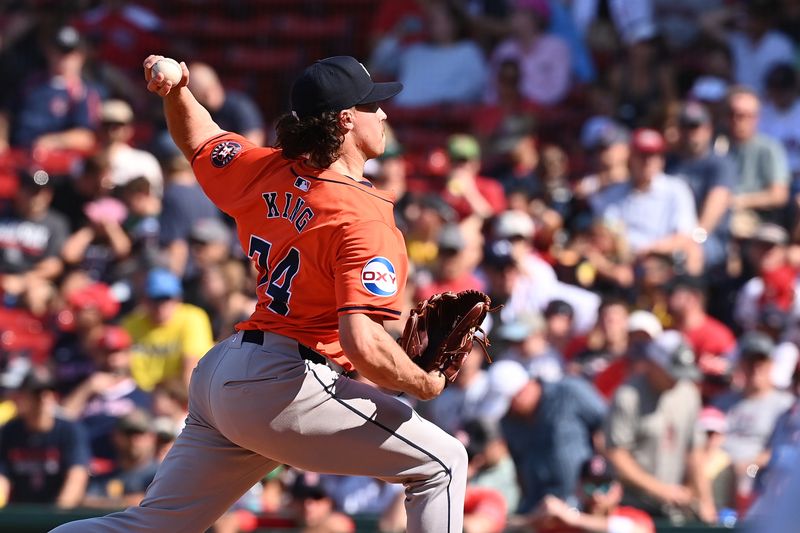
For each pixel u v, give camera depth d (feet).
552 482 82.38
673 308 97.50
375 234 41.42
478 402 88.02
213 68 161.99
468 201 113.29
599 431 84.17
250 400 42.34
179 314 98.02
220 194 45.09
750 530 28.63
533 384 84.07
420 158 135.23
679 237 107.65
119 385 98.37
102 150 119.65
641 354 84.33
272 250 43.04
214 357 43.96
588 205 114.01
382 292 40.91
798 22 137.69
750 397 88.63
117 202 116.47
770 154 115.14
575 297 100.48
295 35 162.50
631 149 110.42
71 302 107.04
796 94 125.29
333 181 42.57
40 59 151.33
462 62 138.51
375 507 85.15
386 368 40.91
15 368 102.42
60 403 99.04
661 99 128.36
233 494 45.03
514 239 98.37
